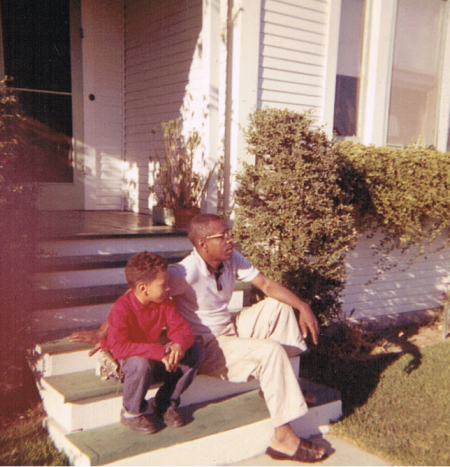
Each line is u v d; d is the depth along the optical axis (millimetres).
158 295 2746
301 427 3389
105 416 2969
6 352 3234
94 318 3664
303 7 5172
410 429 3477
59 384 2986
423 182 5598
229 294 3213
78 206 6535
